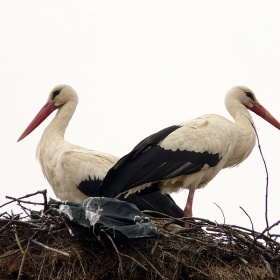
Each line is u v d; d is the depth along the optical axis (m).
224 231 12.53
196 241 12.27
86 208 11.88
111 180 14.32
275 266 12.41
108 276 12.05
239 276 12.15
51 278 11.79
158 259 11.99
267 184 12.67
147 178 14.45
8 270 11.95
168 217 13.75
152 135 15.00
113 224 11.68
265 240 12.54
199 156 14.96
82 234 12.07
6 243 12.27
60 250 11.95
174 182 14.98
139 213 11.98
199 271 11.98
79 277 11.85
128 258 11.95
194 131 15.11
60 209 11.78
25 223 12.03
